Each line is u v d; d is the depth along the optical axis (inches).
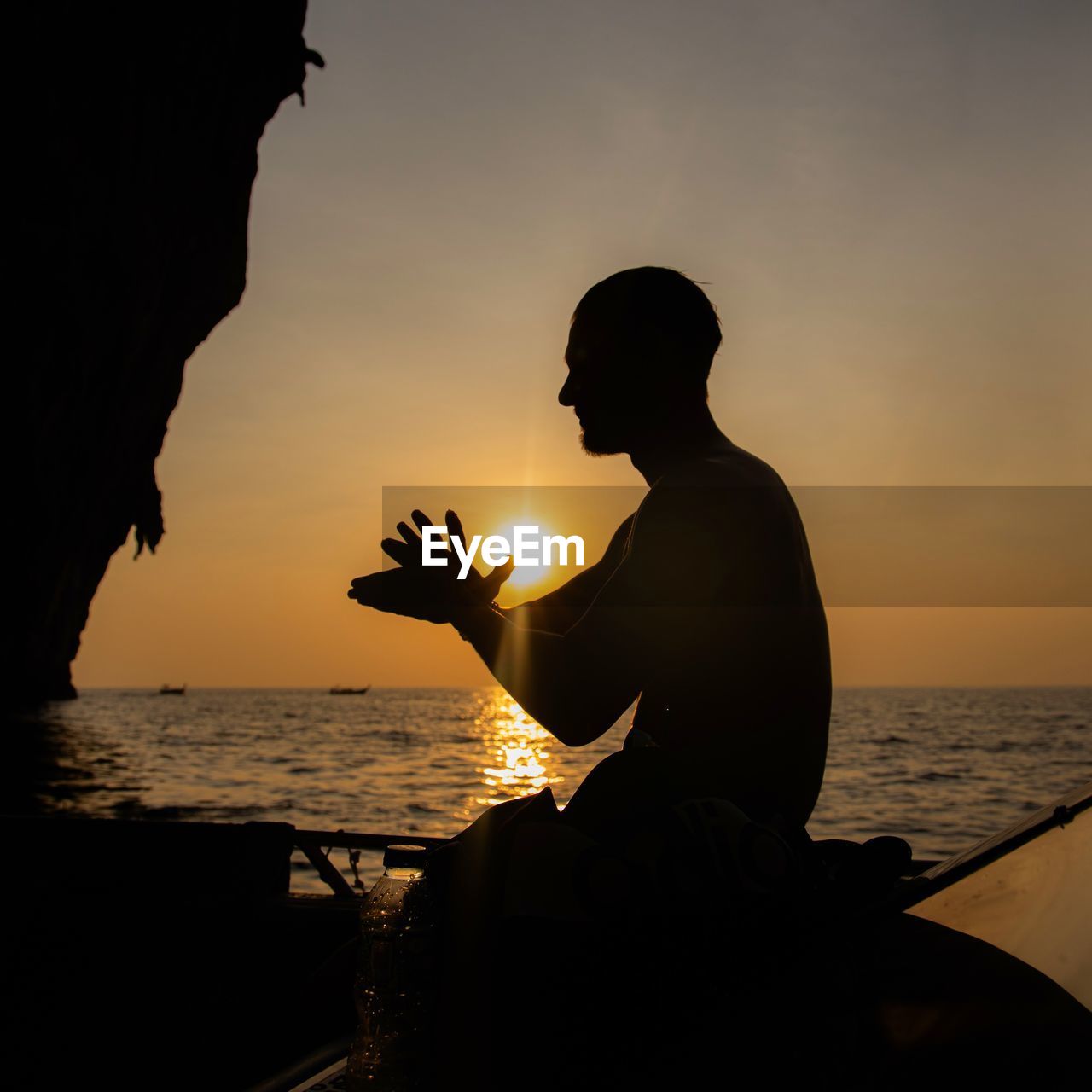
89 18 976.3
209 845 89.6
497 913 39.2
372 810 674.2
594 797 41.1
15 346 1027.9
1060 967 41.9
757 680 42.3
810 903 39.9
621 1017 37.6
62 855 91.5
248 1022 86.2
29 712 2148.1
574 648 41.9
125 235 1162.6
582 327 49.3
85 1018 86.7
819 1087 38.4
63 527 1439.5
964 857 53.7
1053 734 1480.1
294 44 1491.1
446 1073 38.5
